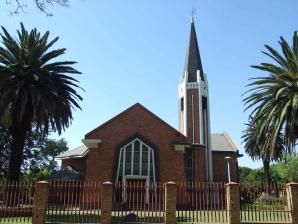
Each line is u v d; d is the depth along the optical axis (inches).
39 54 1111.6
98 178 1291.8
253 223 740.7
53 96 1089.4
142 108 1390.3
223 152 2044.8
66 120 1123.9
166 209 742.5
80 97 1172.5
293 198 747.4
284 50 1048.8
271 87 1048.2
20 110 1055.6
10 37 1091.3
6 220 783.1
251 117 1105.4
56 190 906.1
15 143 1072.8
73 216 864.3
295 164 2746.1
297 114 995.9
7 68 1051.3
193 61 1955.0
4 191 831.7
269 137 1046.4
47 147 2097.7
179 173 1316.4
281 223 740.0
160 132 1365.7
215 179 1983.3
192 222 800.3
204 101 1882.4
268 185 787.4
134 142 1349.7
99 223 751.1
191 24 2086.6
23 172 2034.9
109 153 1325.0
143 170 1320.1
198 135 1790.1
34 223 729.0
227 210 761.6
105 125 1358.3
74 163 1617.9
